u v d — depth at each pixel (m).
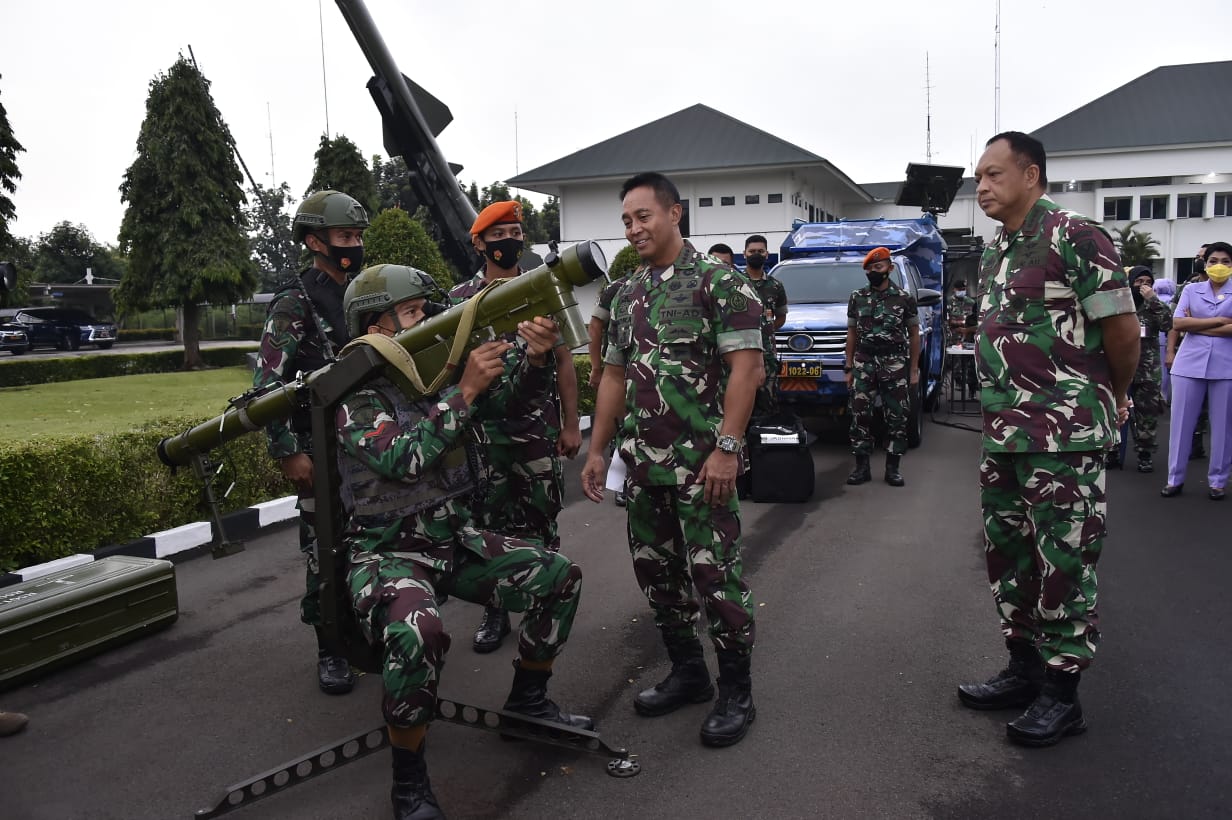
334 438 2.88
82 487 5.84
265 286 49.62
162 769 3.27
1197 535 6.12
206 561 5.97
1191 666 3.95
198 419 7.05
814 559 5.71
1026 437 3.22
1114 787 3.00
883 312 7.71
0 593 4.19
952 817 2.85
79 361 23.72
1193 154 42.84
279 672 4.14
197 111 26.27
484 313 2.72
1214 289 7.01
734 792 3.02
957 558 5.67
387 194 37.44
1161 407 8.28
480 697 3.80
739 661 3.38
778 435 7.26
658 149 36.41
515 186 36.12
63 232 65.75
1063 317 3.19
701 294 3.23
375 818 2.92
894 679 3.89
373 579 2.79
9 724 3.53
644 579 3.53
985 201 3.33
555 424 4.29
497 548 3.10
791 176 34.41
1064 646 3.25
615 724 3.53
